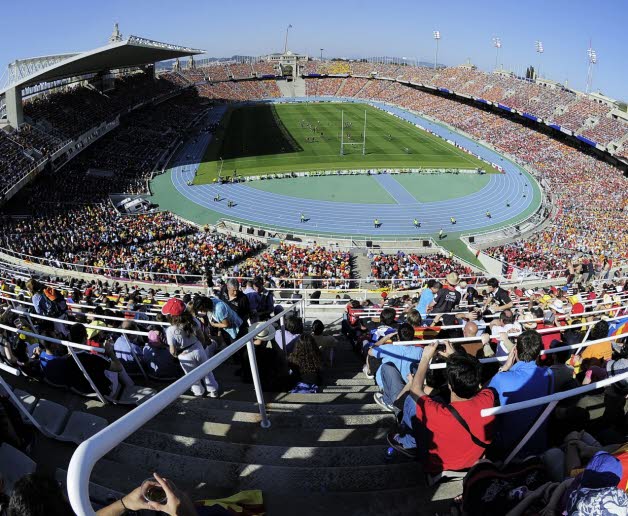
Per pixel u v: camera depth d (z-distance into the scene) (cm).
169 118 10912
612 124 8681
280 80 17225
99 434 296
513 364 668
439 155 9069
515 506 428
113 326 1181
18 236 4600
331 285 3662
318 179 7575
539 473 481
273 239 5456
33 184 6166
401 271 4231
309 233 5653
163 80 12875
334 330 1631
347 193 7006
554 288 2423
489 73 13125
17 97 6550
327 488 579
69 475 270
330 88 16775
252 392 905
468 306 1631
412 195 7000
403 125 11719
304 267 4266
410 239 5550
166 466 604
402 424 615
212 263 4412
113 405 809
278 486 577
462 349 919
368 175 7850
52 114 7544
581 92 10512
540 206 6681
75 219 5334
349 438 700
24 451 659
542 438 578
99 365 809
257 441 693
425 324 1286
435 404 523
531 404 482
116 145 8375
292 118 12181
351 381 1030
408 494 555
